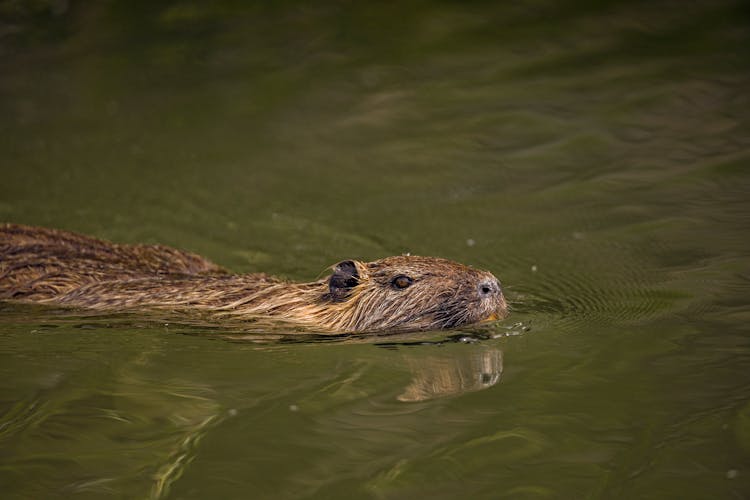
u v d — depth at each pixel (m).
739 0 47.62
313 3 51.34
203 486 16.52
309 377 20.86
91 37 48.47
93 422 18.88
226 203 34.00
